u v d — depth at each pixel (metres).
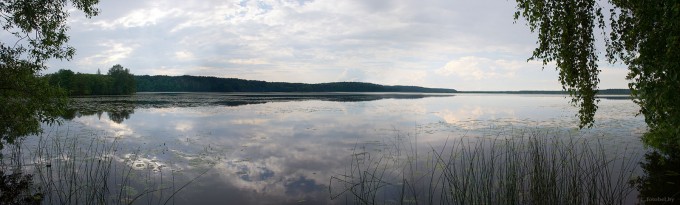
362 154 11.27
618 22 6.73
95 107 33.06
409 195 7.27
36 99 11.03
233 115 25.55
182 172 9.06
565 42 6.69
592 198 6.84
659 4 5.84
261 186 8.02
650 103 6.36
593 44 6.89
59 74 70.00
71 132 15.84
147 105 37.75
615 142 12.62
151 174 8.82
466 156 10.57
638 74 6.48
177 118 23.02
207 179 8.50
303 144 13.24
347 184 8.12
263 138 14.66
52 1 11.27
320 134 15.85
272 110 31.12
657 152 10.70
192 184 8.09
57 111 11.44
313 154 11.37
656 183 7.74
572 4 6.61
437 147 12.32
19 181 8.00
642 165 9.24
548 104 44.78
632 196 7.07
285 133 16.17
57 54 11.26
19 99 10.89
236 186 8.00
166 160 10.34
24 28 10.77
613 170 8.84
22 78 10.72
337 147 12.56
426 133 15.92
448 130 16.91
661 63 5.89
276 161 10.40
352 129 17.56
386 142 13.52
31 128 11.30
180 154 11.21
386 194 7.37
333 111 30.20
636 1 6.18
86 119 21.95
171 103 42.81
